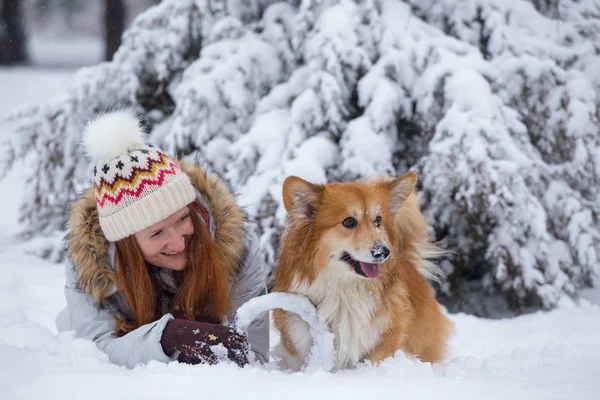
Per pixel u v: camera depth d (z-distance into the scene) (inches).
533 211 214.2
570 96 226.2
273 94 238.8
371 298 132.4
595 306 214.1
